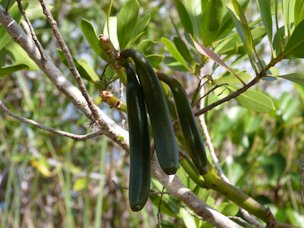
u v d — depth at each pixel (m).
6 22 0.57
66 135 0.57
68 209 1.46
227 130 1.24
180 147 0.67
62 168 1.72
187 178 0.76
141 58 0.46
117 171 1.69
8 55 0.72
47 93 1.66
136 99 0.46
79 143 1.65
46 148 1.63
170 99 0.57
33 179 1.72
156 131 0.44
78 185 1.57
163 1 1.74
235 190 0.59
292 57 0.54
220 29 0.71
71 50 1.68
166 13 1.75
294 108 1.26
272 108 0.73
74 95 0.57
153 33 1.57
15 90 1.74
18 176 1.65
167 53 1.54
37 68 0.70
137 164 0.45
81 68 0.64
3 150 1.68
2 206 1.69
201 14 0.73
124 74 0.55
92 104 0.54
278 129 1.27
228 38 0.74
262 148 1.25
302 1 0.54
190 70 0.74
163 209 0.77
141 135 0.45
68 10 1.73
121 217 1.71
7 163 1.64
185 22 0.74
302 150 1.48
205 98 0.74
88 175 1.56
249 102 0.74
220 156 1.29
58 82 0.57
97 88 0.64
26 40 0.57
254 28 0.73
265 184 1.38
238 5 0.53
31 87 1.77
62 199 1.72
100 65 1.56
